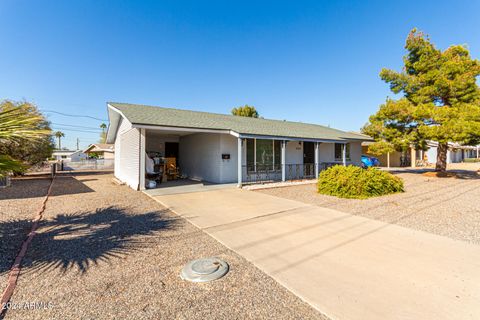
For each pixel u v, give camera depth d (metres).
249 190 8.65
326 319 1.85
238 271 2.67
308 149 13.56
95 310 1.99
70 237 3.78
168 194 7.75
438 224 4.43
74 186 10.11
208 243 3.53
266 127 11.86
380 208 5.76
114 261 2.93
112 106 10.46
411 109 11.51
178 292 2.26
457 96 11.60
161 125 7.97
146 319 1.87
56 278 2.53
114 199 6.96
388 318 1.85
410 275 2.53
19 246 3.44
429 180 11.48
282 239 3.68
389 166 23.02
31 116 3.41
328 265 2.80
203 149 11.45
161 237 3.79
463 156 33.19
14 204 6.32
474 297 2.12
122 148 12.13
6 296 2.18
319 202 6.52
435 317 1.85
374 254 3.09
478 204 6.17
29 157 13.27
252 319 1.86
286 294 2.21
